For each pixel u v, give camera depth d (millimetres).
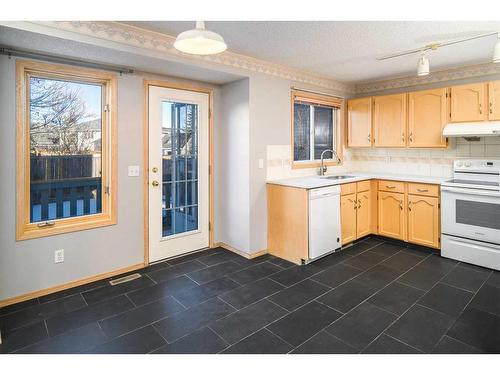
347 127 4754
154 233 3422
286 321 2301
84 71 2812
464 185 3350
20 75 2516
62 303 2576
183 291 2791
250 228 3607
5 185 2496
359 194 4043
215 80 3594
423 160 4293
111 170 3055
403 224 3949
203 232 3871
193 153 3719
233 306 2525
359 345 2008
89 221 2975
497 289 2777
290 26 2525
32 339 2094
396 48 3080
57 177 2822
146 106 3248
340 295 2699
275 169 3848
